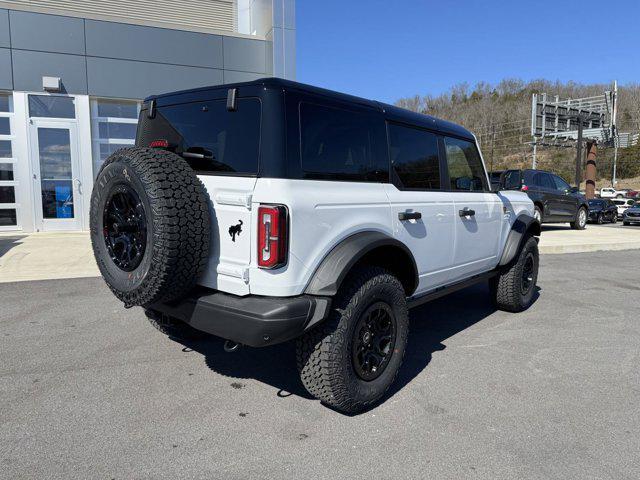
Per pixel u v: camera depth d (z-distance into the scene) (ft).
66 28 35.55
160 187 8.91
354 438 9.36
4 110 35.27
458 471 8.32
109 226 10.16
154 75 37.99
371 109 11.45
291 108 9.49
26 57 34.83
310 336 9.75
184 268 9.27
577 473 8.29
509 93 365.20
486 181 16.48
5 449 8.79
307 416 10.21
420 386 11.82
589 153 110.83
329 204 9.78
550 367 13.16
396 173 12.10
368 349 10.43
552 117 113.19
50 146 36.32
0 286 21.31
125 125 38.45
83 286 21.40
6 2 33.99
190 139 10.73
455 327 16.80
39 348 13.94
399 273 11.97
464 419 10.16
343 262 9.48
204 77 39.40
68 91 36.06
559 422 10.09
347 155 10.63
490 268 17.15
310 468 8.36
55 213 36.99
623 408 10.77
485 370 12.88
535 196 46.26
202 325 9.59
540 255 35.24
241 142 9.61
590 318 18.19
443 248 13.60
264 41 40.78
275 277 9.03
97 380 11.82
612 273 27.99
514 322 17.49
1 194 35.86
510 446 9.12
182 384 11.69
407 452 8.89
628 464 8.59
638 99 302.25
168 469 8.26
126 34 37.01
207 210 9.53
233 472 8.21
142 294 9.46
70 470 8.18
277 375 12.33
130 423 9.78
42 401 10.68
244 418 10.08
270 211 8.84
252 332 8.87
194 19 43.57
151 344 14.39
